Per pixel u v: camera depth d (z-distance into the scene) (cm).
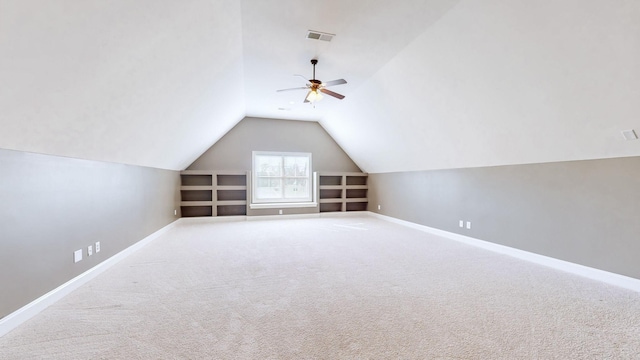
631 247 274
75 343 182
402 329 200
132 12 193
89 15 166
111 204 344
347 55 389
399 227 612
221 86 436
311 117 743
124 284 282
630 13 196
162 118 364
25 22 139
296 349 177
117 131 298
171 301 245
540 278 301
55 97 193
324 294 260
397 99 467
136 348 177
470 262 358
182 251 409
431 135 475
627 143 267
